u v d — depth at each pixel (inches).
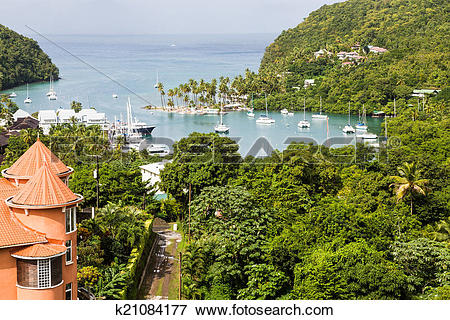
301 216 3459.6
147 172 5093.5
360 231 3093.0
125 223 3051.2
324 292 2554.1
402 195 3582.7
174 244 3614.7
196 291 2819.9
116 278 2608.3
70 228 2057.1
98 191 3663.9
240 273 2871.6
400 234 3142.2
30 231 1948.8
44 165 2055.9
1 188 2292.1
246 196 3508.9
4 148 6850.4
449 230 3361.2
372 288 2519.7
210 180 4074.8
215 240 3083.2
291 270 2928.2
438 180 4109.3
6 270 1886.1
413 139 5629.9
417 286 2618.1
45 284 1911.9
